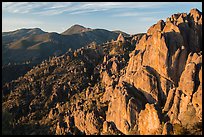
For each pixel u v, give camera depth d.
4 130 148.75
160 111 136.00
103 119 170.62
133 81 166.12
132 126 147.38
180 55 153.38
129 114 149.62
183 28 163.75
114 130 153.62
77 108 197.88
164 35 160.00
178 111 131.12
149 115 137.50
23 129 189.62
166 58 154.75
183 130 107.00
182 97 132.12
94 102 195.62
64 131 179.25
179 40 158.38
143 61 174.50
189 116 122.56
